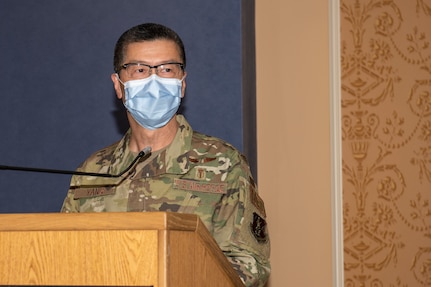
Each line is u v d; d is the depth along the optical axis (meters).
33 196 5.06
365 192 6.81
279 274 6.58
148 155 3.59
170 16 4.85
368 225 6.75
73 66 5.07
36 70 5.12
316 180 6.61
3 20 5.18
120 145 3.72
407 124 6.87
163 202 3.47
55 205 5.03
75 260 2.13
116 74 3.53
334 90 6.63
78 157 5.01
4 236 2.21
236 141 4.70
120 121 4.97
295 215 6.60
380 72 6.88
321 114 6.64
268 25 6.70
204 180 3.47
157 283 2.06
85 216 2.13
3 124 5.12
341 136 6.72
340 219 6.64
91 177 3.68
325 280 6.58
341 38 6.84
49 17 5.12
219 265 2.40
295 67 6.67
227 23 4.78
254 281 3.12
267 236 3.42
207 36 4.78
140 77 3.39
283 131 6.62
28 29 5.15
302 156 6.62
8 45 5.16
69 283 2.14
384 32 6.86
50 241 2.16
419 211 6.80
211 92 4.74
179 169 3.52
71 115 5.04
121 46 3.46
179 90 3.41
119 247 2.10
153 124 3.46
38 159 5.06
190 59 4.77
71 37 5.08
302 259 6.59
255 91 6.24
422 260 6.77
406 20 6.88
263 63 6.68
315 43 6.69
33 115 5.09
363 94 6.88
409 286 6.75
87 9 5.07
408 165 6.84
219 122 4.72
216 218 3.38
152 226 2.07
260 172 6.64
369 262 6.71
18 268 2.19
